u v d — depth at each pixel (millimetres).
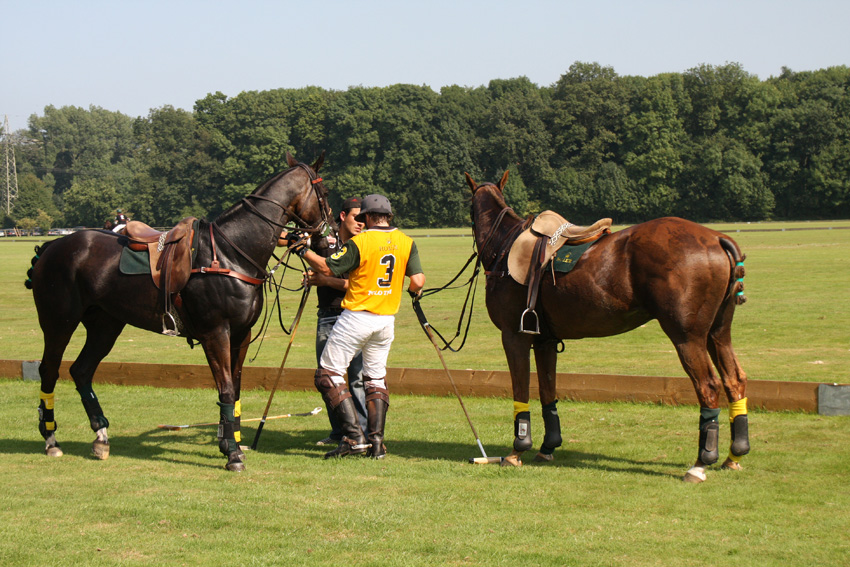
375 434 6145
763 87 87625
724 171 81938
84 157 138750
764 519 4520
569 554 4062
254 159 87188
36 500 5074
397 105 91562
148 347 12523
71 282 6340
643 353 10797
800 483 5176
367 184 87562
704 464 5238
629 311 5387
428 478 5527
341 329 6055
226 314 6020
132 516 4750
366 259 5980
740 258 5199
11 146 114188
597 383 7824
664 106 86875
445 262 30109
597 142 88250
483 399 8219
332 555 4109
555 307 5633
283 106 92875
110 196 99938
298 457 6262
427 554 4102
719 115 88250
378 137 90250
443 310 16812
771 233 51281
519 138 88000
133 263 6215
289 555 4109
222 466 6000
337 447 6512
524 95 102062
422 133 89438
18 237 92000
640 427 6848
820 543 4152
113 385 9297
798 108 83938
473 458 6016
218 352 6039
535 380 7977
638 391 7684
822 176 80312
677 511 4695
